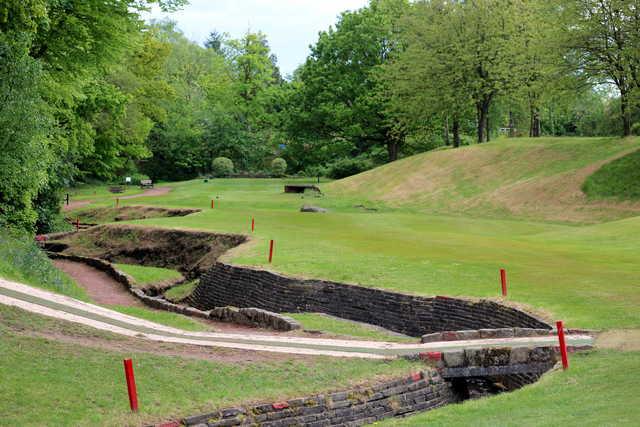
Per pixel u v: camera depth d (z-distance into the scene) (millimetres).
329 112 76562
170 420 10578
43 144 25156
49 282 20844
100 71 31016
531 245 28875
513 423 9969
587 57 51500
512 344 14414
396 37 75375
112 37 28094
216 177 92750
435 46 65312
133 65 77938
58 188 43562
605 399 10594
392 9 77250
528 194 50812
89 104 45000
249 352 14312
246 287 26438
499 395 12266
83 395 10930
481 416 10922
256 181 84062
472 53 63281
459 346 14516
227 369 12914
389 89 71688
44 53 27125
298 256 27828
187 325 19422
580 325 15742
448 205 54125
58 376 11438
